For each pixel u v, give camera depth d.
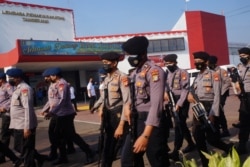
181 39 36.38
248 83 5.91
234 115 11.39
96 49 25.06
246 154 5.93
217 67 7.34
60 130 6.51
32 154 5.73
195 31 36.75
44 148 8.61
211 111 5.07
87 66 27.91
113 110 5.40
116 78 5.39
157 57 33.94
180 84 6.30
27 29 26.67
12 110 5.75
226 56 39.91
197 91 5.44
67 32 29.72
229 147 4.99
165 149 3.56
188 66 36.44
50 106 6.55
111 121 5.42
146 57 3.57
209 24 37.88
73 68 27.98
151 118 3.30
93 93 18.56
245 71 5.96
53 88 6.54
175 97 6.29
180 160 6.10
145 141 3.30
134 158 3.65
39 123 14.07
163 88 3.37
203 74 5.38
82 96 29.50
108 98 5.46
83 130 10.91
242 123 5.95
